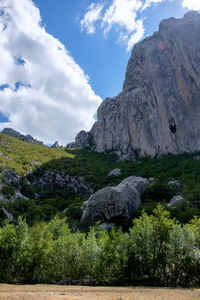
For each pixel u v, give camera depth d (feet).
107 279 68.08
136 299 36.47
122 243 70.64
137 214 150.10
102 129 450.30
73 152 426.10
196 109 288.10
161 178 229.04
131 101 353.10
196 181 199.82
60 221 96.43
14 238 66.69
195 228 74.79
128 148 352.08
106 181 268.41
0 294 37.58
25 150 347.36
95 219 151.43
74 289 51.16
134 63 390.83
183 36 331.98
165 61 335.67
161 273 67.31
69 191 254.06
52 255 67.82
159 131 306.14
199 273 64.54
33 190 229.25
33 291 45.27
